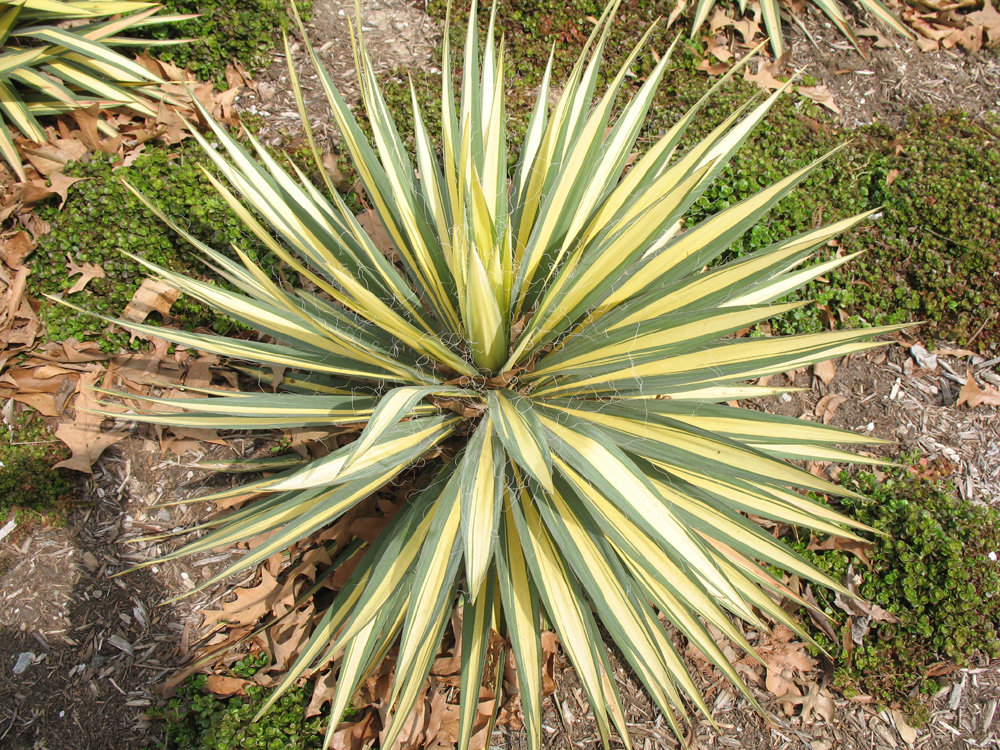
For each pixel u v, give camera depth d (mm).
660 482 1848
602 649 1795
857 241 2932
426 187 1925
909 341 2900
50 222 2486
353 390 2027
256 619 2258
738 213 1658
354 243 1990
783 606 2447
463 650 1885
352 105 3008
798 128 3059
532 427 1483
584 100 1938
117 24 2758
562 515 1699
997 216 2893
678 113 3090
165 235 2494
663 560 1659
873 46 3453
